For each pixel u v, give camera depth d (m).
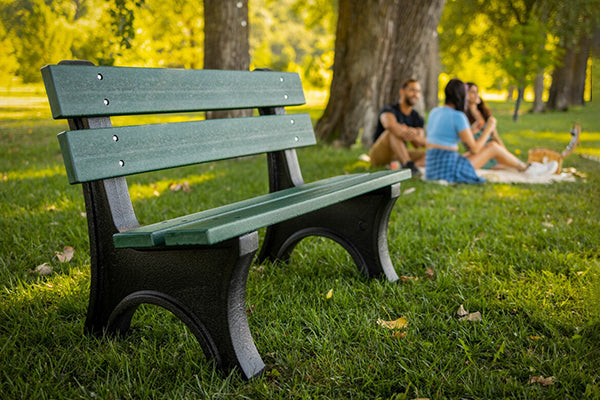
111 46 5.28
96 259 1.94
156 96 2.09
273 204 2.00
